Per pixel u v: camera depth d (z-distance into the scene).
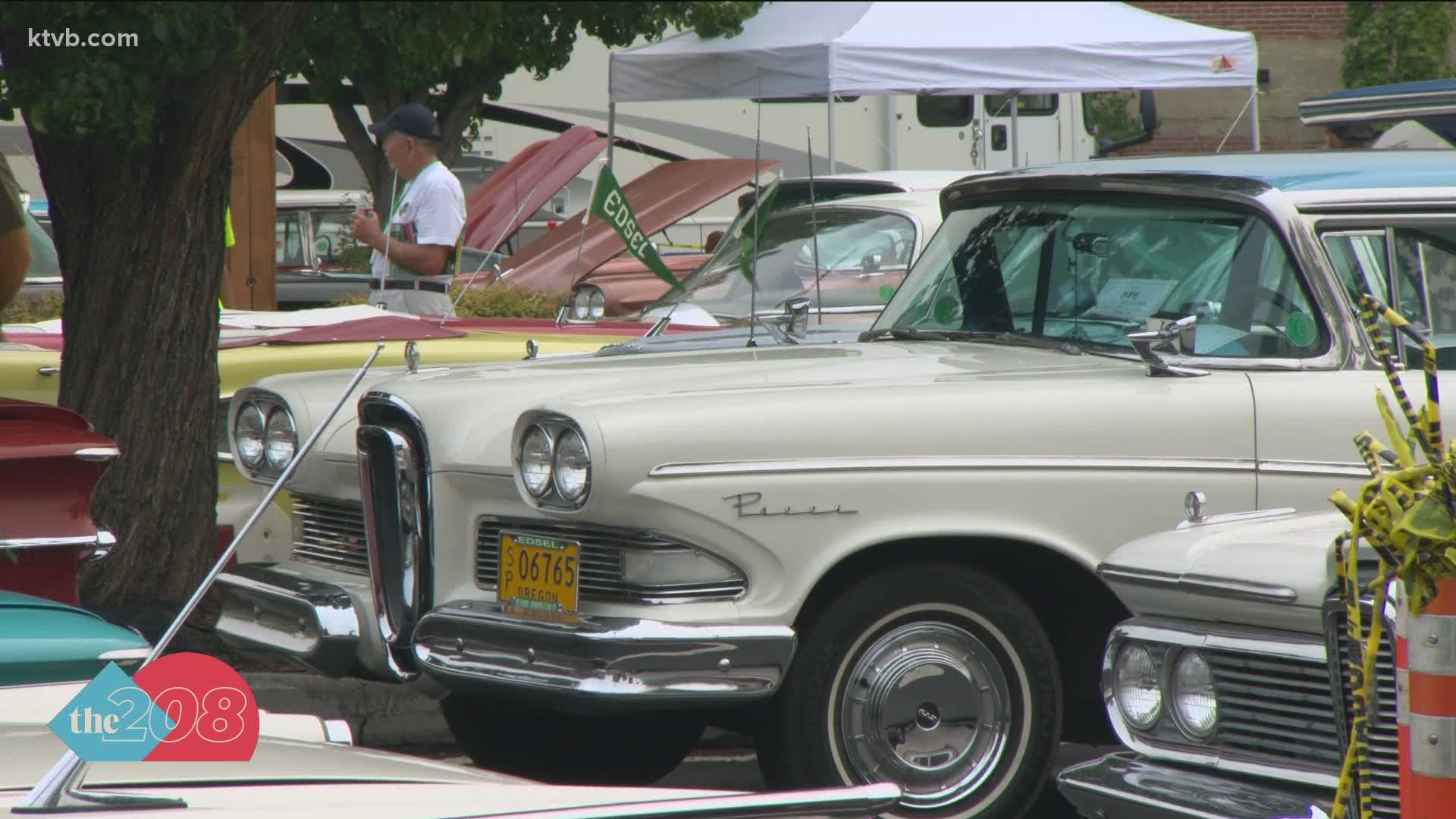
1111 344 18.91
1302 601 12.27
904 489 16.45
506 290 40.59
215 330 26.59
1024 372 17.77
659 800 7.29
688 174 50.38
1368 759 11.89
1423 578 9.65
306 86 76.81
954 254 21.58
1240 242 18.61
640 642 15.77
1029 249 20.58
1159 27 58.00
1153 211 19.56
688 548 16.23
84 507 16.62
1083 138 79.50
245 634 20.16
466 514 18.03
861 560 16.81
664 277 30.73
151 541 26.22
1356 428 17.52
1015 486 16.73
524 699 16.73
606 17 61.09
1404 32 92.00
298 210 73.50
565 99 76.12
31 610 12.54
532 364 20.16
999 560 17.47
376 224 34.62
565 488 16.11
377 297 34.81
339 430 19.91
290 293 70.06
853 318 33.84
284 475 8.53
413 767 8.62
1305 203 18.36
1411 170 19.00
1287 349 17.97
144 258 25.80
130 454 26.00
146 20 23.44
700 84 56.78
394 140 34.72
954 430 16.64
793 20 57.16
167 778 7.66
